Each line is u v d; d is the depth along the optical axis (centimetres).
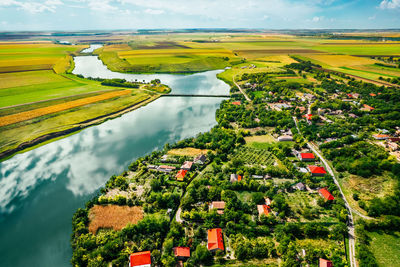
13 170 12988
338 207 9769
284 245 8081
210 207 10144
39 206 10606
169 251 8056
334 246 8262
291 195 10781
